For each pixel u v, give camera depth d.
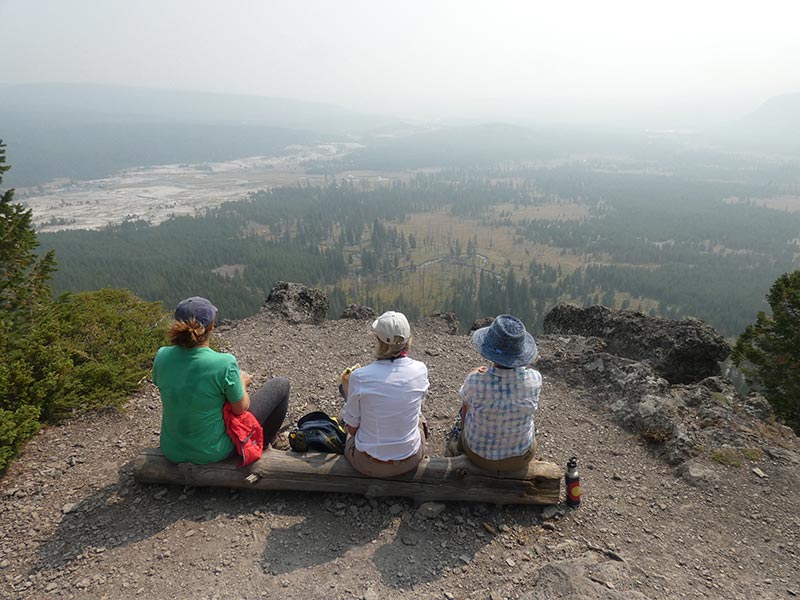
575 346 9.86
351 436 4.22
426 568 3.70
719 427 6.16
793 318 13.68
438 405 6.75
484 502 4.41
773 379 14.08
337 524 4.09
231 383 3.95
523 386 3.98
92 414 5.74
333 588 3.45
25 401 5.33
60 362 5.82
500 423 4.02
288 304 11.34
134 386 6.33
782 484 5.21
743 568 4.05
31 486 4.46
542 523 4.29
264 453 4.36
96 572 3.53
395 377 3.89
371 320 11.00
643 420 6.29
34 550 3.74
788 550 4.31
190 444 4.05
